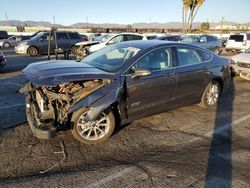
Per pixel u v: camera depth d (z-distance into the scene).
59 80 3.78
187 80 5.47
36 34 20.36
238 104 6.66
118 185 3.22
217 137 4.65
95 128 4.29
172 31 49.66
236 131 4.93
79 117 4.12
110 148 4.18
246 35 20.27
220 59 6.33
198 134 4.76
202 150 4.15
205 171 3.55
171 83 5.16
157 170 3.56
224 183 3.29
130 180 3.33
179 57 5.37
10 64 13.76
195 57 5.74
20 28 52.91
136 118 4.81
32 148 4.10
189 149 4.18
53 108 4.01
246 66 9.56
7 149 4.04
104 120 4.36
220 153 4.05
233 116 5.75
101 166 3.64
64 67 4.37
